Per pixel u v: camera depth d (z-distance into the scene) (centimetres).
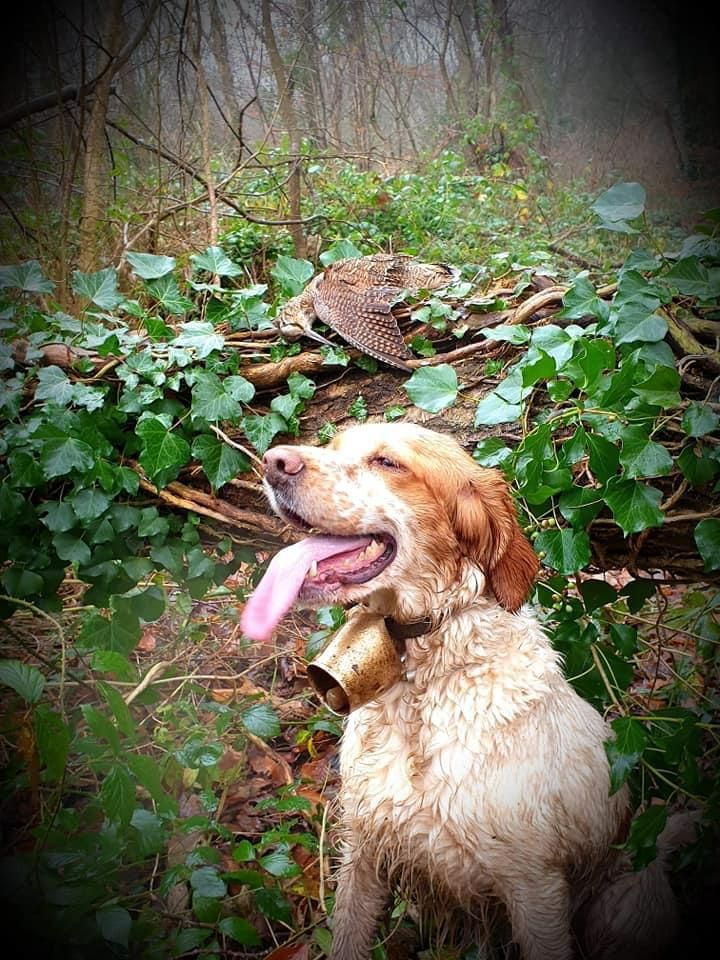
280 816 113
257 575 114
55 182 228
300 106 349
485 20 466
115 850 85
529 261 204
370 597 88
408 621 86
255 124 359
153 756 114
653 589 104
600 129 512
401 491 83
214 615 149
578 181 411
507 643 87
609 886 95
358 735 89
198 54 210
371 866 90
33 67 234
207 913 86
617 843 94
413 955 97
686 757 91
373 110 390
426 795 83
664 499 100
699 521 96
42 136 231
